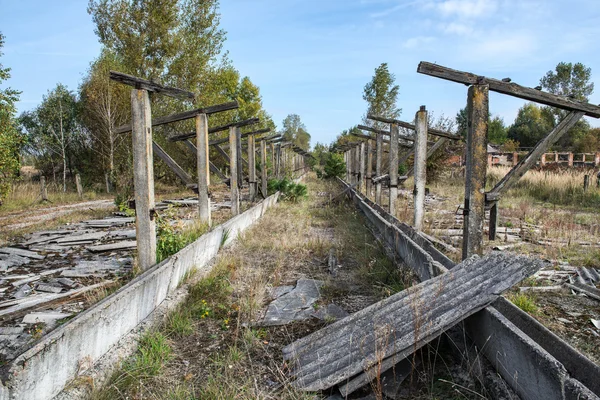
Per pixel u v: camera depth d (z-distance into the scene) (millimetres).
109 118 20453
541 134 49094
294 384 3148
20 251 7602
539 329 2992
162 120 7902
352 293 5469
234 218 8727
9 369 2455
